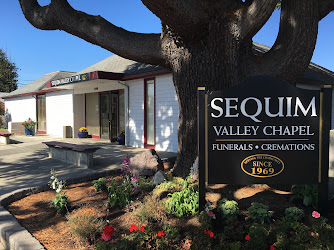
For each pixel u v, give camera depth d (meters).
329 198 3.76
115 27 5.36
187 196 3.56
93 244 2.97
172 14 4.17
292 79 4.75
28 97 19.88
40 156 8.77
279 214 3.35
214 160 3.31
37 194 4.84
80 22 5.31
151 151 5.80
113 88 11.90
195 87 4.82
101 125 14.02
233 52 4.45
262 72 4.63
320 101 3.19
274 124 3.24
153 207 3.46
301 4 4.28
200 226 3.10
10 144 11.88
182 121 5.15
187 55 4.83
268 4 3.90
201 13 4.29
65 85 12.64
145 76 10.01
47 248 2.93
